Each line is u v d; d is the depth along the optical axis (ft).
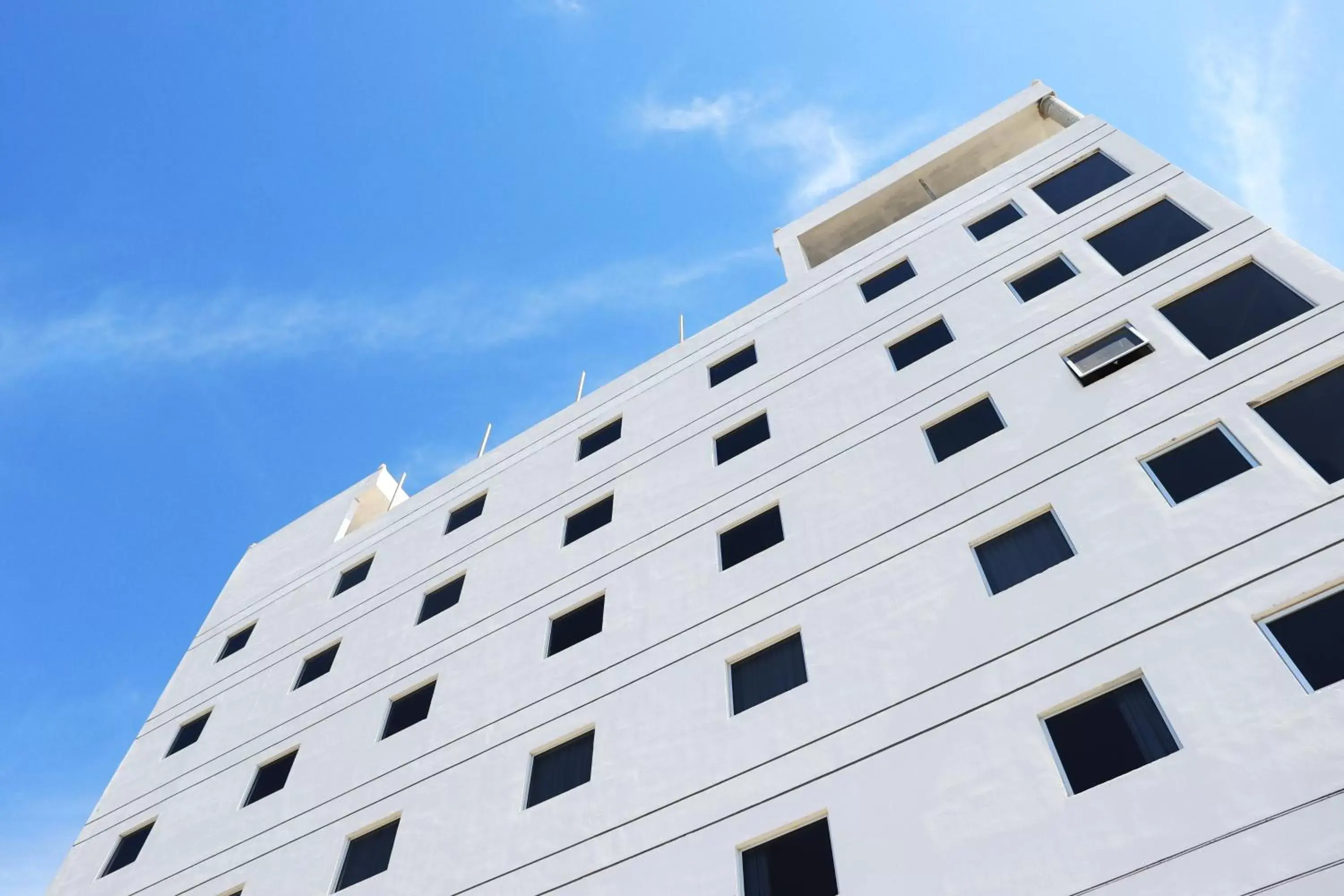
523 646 71.87
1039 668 45.37
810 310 83.10
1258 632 40.55
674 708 58.23
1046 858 38.73
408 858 61.82
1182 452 49.49
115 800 87.56
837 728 49.88
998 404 60.49
